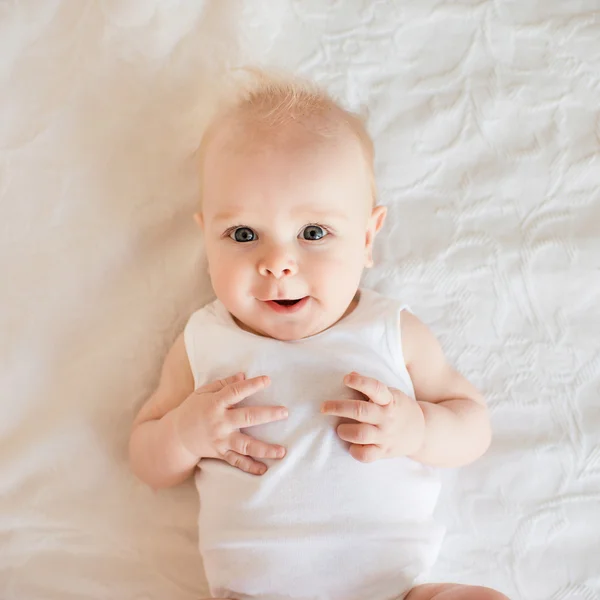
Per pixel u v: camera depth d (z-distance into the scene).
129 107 1.14
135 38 1.15
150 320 1.10
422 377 1.03
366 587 0.89
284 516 0.90
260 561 0.89
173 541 1.04
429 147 1.17
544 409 1.10
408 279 1.13
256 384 0.90
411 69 1.19
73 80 1.14
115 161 1.13
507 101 1.19
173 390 1.04
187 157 1.14
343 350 0.97
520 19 1.21
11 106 1.13
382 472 0.93
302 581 0.89
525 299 1.13
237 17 1.16
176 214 1.13
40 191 1.11
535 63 1.20
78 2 1.15
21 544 1.02
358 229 0.96
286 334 0.97
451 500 1.07
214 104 1.13
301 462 0.91
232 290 0.94
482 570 1.04
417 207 1.15
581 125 1.18
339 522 0.90
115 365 1.08
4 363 1.07
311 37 1.18
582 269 1.14
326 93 1.08
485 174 1.16
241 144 0.92
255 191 0.91
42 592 1.00
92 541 1.03
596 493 1.06
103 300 1.10
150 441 0.99
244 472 0.93
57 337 1.08
